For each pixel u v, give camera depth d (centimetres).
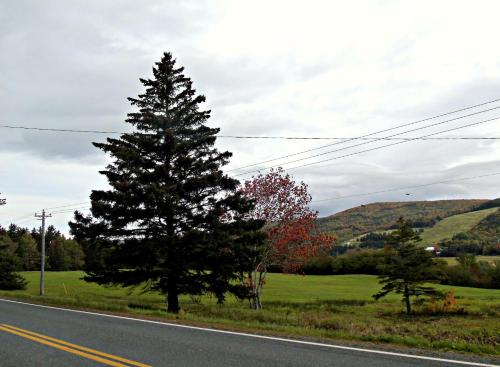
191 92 2827
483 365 751
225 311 2025
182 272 2584
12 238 13000
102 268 2572
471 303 4338
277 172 3381
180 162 2516
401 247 3744
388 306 4119
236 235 2639
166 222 2536
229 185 2622
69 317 1571
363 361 793
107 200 2523
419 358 816
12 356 871
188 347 949
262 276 3466
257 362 795
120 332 1179
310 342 1003
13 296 2972
